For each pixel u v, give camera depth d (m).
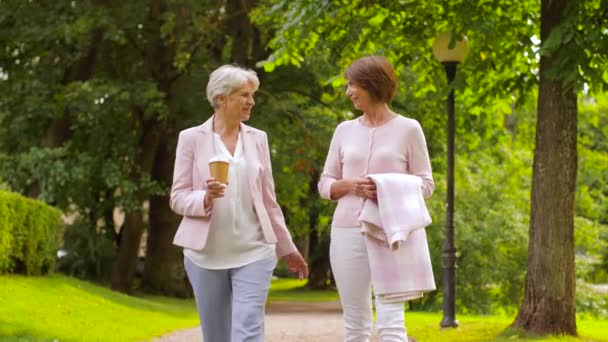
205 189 5.05
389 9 12.60
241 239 5.03
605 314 21.42
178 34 22.67
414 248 5.06
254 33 24.09
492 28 11.05
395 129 5.23
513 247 22.25
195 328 13.37
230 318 5.20
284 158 22.88
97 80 21.61
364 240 5.15
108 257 25.88
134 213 24.50
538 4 12.92
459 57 11.79
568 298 10.44
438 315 15.27
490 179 22.70
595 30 9.63
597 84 10.20
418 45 12.84
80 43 21.47
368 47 13.27
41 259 15.89
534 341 9.80
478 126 17.59
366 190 5.06
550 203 10.44
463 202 22.27
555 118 10.43
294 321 16.52
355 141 5.30
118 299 16.78
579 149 24.78
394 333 5.04
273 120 22.62
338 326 14.42
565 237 10.44
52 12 21.95
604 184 25.36
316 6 11.55
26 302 12.34
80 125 23.67
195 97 22.78
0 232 14.31
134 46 23.47
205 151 5.08
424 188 5.16
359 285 5.20
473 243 21.55
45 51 22.97
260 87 23.39
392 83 5.24
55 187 21.80
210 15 22.88
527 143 25.77
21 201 15.02
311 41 13.02
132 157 23.16
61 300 13.64
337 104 23.75
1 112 22.66
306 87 24.05
